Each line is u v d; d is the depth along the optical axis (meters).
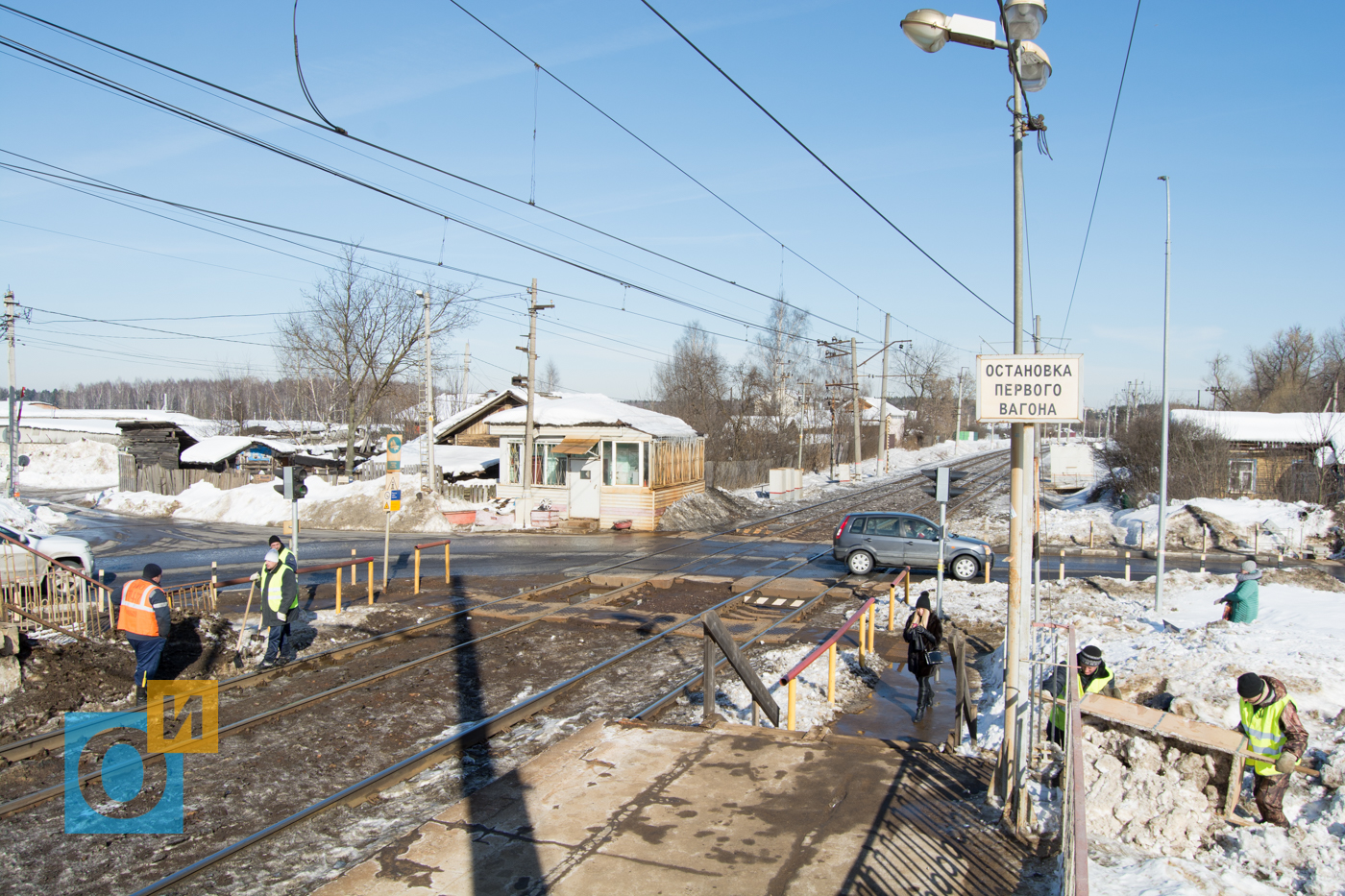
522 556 25.28
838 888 5.57
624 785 7.31
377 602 17.67
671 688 12.02
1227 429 37.22
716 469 49.09
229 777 8.77
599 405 36.19
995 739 9.05
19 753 9.18
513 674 12.65
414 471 45.00
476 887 5.65
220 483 43.66
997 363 6.62
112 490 44.34
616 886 5.62
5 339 37.69
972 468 71.06
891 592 16.20
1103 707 7.98
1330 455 33.91
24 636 11.76
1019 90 7.10
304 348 49.69
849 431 79.50
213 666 12.88
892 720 10.77
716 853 6.07
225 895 6.47
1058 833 6.39
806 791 7.14
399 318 45.97
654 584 20.14
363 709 10.98
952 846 6.17
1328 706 8.98
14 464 37.53
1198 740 7.14
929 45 7.96
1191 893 5.38
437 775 8.86
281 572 12.83
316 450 56.38
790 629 15.89
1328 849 6.25
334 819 7.80
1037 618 11.77
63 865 6.94
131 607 11.13
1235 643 10.66
